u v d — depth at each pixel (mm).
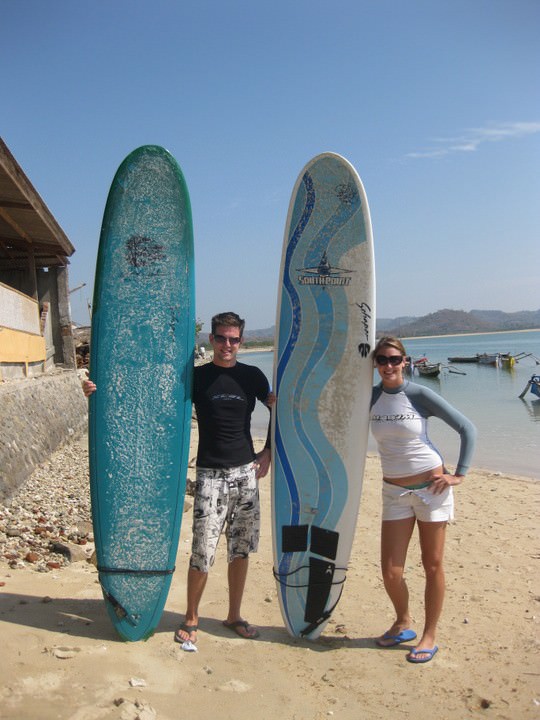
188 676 3021
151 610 3391
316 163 3951
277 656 3340
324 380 3818
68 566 4430
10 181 9516
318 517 3738
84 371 3676
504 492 8148
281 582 3693
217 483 3348
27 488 6828
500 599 4336
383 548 3447
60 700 2664
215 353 3430
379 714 2836
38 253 14969
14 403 8062
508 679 3182
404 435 3301
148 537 3504
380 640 3557
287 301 3916
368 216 3867
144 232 3725
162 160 3736
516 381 30656
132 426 3602
